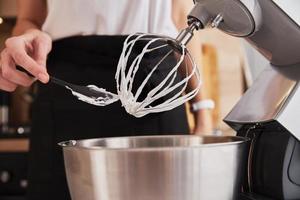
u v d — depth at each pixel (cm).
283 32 52
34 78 63
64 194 78
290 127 51
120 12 77
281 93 55
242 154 48
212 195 44
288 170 53
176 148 42
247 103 60
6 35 198
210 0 50
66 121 77
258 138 58
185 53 51
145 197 43
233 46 159
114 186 43
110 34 77
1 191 160
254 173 58
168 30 79
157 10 78
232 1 49
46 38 70
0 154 159
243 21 51
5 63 64
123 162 43
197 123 85
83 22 77
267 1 50
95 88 56
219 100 158
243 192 58
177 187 43
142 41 66
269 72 61
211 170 44
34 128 80
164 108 52
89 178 45
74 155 46
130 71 53
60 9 78
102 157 43
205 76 160
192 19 51
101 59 74
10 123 188
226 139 56
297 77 55
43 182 79
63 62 77
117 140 58
